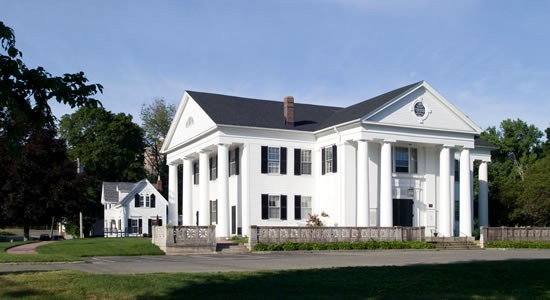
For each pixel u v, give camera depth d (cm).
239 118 4575
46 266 2517
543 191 5475
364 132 4309
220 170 4412
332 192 4550
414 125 4469
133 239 4159
